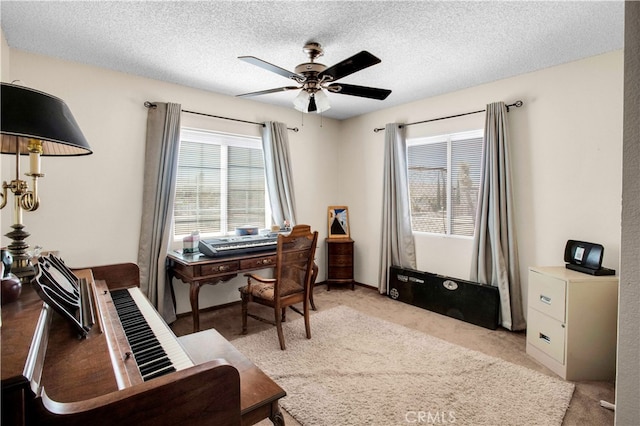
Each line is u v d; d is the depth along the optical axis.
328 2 1.81
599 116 2.50
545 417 1.71
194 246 3.00
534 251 2.88
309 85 2.28
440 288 3.34
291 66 2.68
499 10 1.89
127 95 2.83
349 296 3.96
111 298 1.64
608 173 2.47
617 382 0.65
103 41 2.25
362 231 4.38
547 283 2.28
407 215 3.81
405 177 3.82
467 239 3.36
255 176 3.81
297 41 2.26
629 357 0.63
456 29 2.11
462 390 1.96
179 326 3.01
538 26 2.07
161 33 2.14
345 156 4.57
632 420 0.62
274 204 3.78
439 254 3.60
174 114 2.99
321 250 4.46
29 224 2.42
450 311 3.25
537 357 2.36
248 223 3.76
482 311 3.01
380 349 2.50
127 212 2.86
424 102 3.65
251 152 3.77
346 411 1.76
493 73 2.89
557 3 1.83
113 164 2.77
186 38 2.21
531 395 1.91
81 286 1.48
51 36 2.17
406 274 3.67
